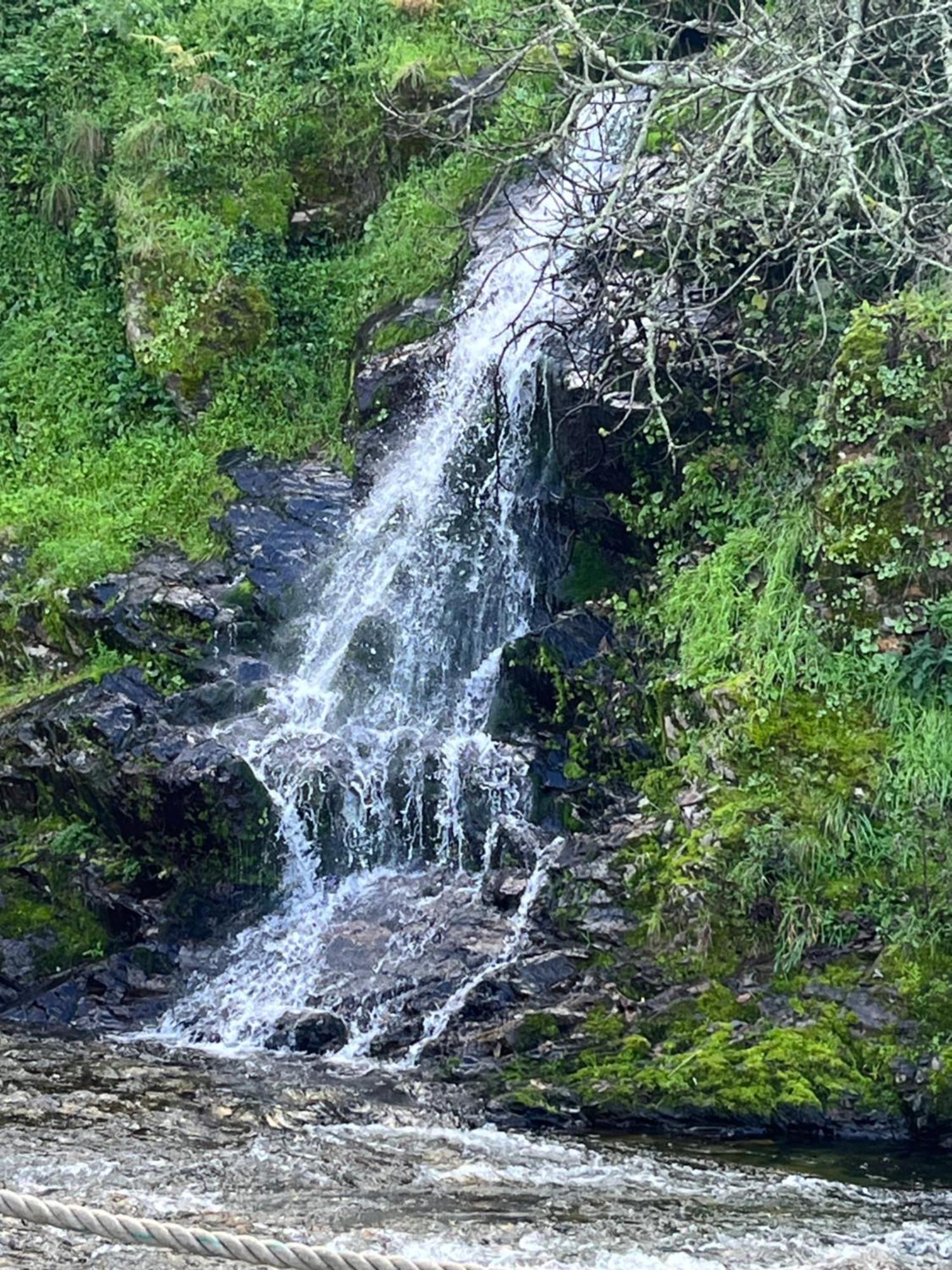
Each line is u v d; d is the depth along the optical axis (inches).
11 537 532.7
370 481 528.1
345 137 627.5
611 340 442.9
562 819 395.9
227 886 414.0
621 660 416.2
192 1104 305.7
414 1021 350.0
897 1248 237.5
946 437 363.9
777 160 448.5
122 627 482.9
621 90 460.8
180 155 621.0
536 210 547.8
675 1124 300.8
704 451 439.8
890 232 404.5
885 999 314.5
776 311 434.0
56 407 593.6
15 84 655.8
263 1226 239.3
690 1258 228.8
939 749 340.8
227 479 544.4
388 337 553.9
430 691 476.4
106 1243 233.8
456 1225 241.9
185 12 693.3
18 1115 295.0
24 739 447.5
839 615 366.0
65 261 637.3
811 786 343.6
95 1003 386.9
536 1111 304.2
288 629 491.5
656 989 331.3
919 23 455.2
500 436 489.7
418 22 666.8
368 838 418.3
